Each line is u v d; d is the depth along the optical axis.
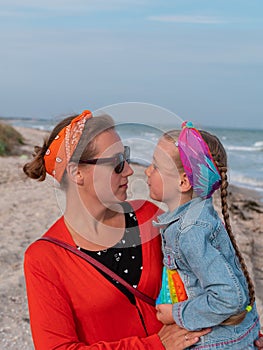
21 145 22.11
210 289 2.20
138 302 2.28
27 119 105.12
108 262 2.27
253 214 11.53
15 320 5.25
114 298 2.23
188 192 2.37
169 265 2.34
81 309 2.21
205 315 2.20
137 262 2.32
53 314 2.13
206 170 2.31
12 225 8.75
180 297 2.31
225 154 2.47
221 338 2.26
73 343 2.13
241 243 8.20
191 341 2.22
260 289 6.08
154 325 2.33
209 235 2.28
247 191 15.73
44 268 2.16
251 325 2.35
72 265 2.20
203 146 2.33
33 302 2.16
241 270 2.36
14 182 12.85
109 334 2.25
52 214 9.55
